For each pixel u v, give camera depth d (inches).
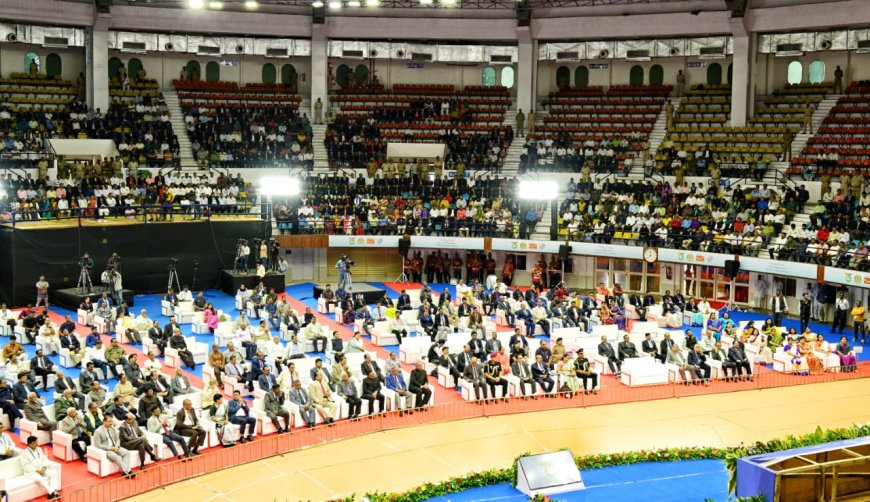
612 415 1081.4
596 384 1176.8
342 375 1063.0
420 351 1316.4
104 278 1598.2
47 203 1763.0
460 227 1934.1
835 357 1286.9
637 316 1624.0
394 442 979.3
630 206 1907.0
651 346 1302.9
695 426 1043.3
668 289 1859.0
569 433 1016.2
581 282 1957.4
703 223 1806.1
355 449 956.6
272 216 1942.7
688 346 1269.7
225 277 1777.8
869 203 1760.6
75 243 1643.7
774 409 1107.9
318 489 847.1
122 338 1375.5
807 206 1840.6
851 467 677.9
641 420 1063.6
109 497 815.1
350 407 1051.3
